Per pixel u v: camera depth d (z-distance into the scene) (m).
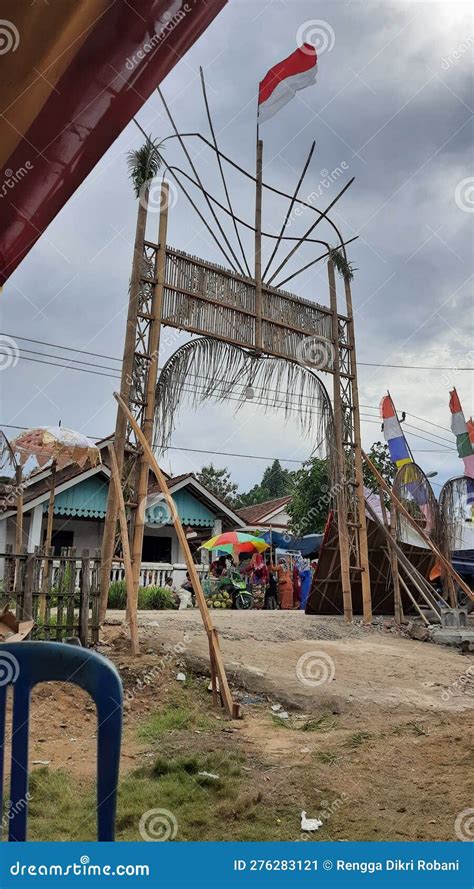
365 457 12.28
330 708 6.27
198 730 5.34
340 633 10.16
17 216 2.56
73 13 2.31
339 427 11.55
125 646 7.18
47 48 2.32
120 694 1.89
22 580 6.50
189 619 9.52
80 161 2.50
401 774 4.43
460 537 13.07
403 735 5.44
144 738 5.02
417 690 7.13
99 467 17.56
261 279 10.53
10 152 2.45
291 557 20.34
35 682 1.94
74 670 1.92
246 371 10.12
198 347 9.48
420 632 10.55
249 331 10.28
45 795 3.72
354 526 11.59
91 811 3.54
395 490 12.48
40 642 1.96
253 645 8.32
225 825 3.54
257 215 10.69
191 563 6.84
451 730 5.61
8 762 3.50
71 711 5.44
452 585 12.51
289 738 5.33
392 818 3.69
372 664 8.12
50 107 2.41
